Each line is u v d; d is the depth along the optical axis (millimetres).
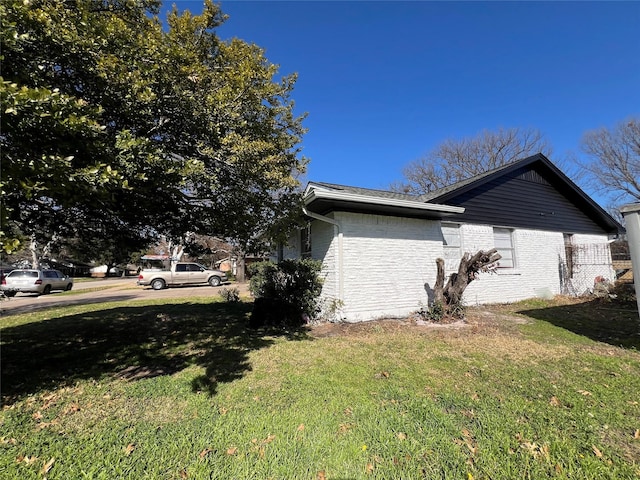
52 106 2221
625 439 2453
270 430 2623
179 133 3822
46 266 32219
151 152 3037
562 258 11547
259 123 4223
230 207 4441
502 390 3385
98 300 12648
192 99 3512
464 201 9469
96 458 2254
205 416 2869
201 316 8312
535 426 2643
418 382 3633
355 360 4469
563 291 11359
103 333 6359
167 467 2158
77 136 2541
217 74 3816
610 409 2910
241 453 2309
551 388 3400
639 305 4527
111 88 3066
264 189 4320
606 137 22406
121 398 3287
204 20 4191
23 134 2383
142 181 3201
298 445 2402
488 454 2273
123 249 5812
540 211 11195
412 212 7891
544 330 6254
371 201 6844
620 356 4512
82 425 2732
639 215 4574
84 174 2408
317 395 3305
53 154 2555
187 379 3814
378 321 7293
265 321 6945
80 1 2945
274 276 8312
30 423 2770
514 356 4539
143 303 11312
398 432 2578
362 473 2100
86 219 4805
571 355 4562
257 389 3486
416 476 2070
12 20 2420
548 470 2109
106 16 3357
